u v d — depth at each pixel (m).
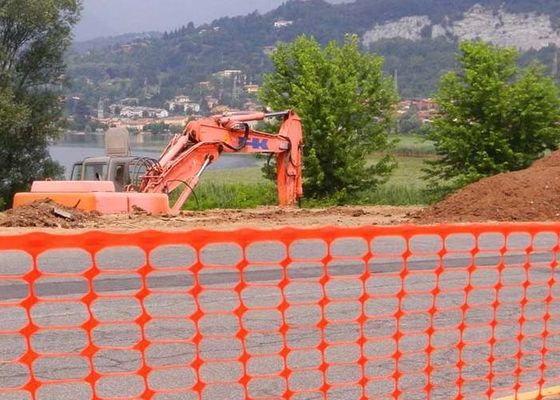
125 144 23.11
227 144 23.52
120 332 7.53
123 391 5.86
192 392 5.91
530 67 37.47
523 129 36.03
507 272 11.89
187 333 7.55
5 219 16.48
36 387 4.88
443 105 36.91
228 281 10.22
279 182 25.88
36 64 42.31
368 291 9.94
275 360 6.81
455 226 5.80
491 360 6.17
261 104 38.69
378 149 37.47
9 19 40.78
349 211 26.20
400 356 6.36
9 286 9.58
